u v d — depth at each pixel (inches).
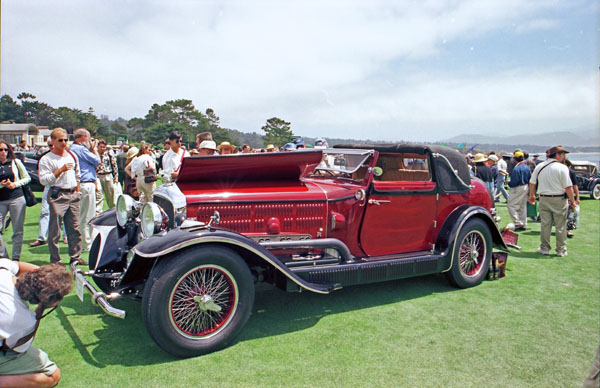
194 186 147.6
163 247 112.3
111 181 312.2
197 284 120.7
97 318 149.1
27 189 209.3
